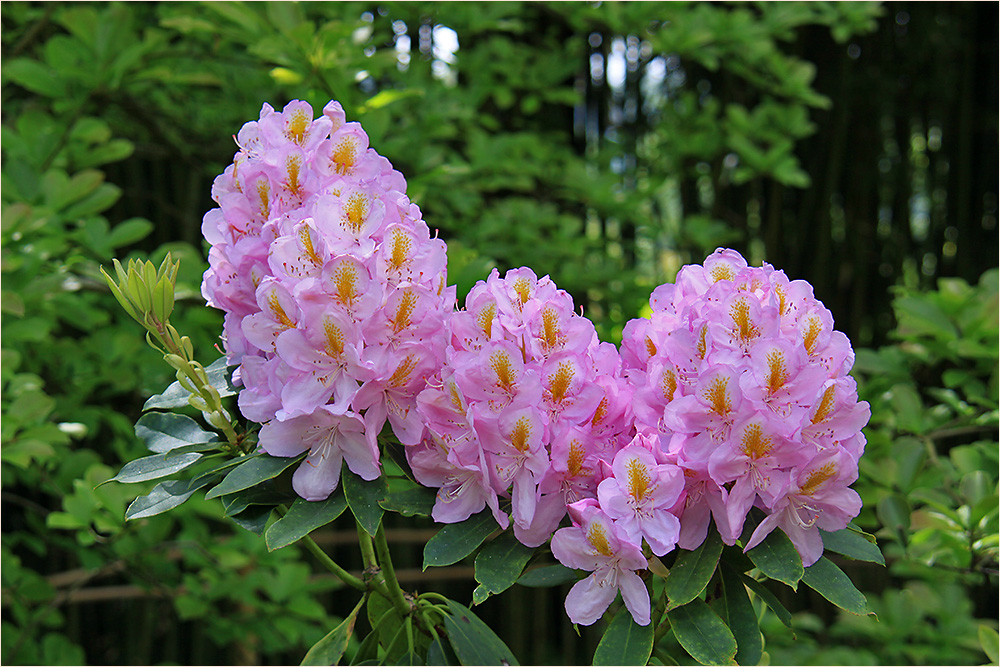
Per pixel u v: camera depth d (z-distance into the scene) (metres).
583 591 0.68
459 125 1.85
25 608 1.41
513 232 1.71
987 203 2.15
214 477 0.73
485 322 0.69
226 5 1.07
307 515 0.68
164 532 1.32
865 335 2.27
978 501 0.97
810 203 2.24
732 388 0.66
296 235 0.69
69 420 1.30
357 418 0.68
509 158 1.78
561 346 0.69
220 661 2.00
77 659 1.38
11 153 1.19
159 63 1.34
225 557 1.34
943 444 1.84
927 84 2.18
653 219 2.01
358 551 2.09
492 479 0.68
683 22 1.58
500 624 2.17
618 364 0.71
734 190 2.32
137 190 1.95
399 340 0.68
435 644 0.72
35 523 1.43
